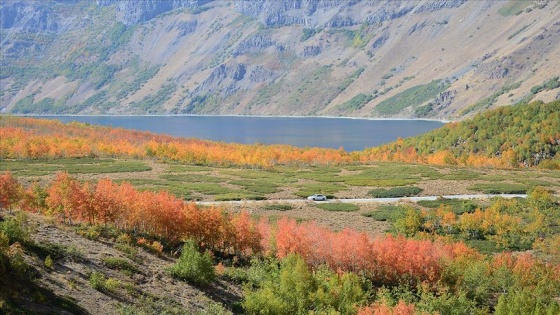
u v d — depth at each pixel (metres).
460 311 61.06
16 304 38.84
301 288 57.91
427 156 198.25
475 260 75.19
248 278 64.31
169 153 174.88
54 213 65.19
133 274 53.88
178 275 57.50
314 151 198.62
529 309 60.09
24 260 46.31
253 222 78.62
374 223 101.81
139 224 70.69
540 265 74.25
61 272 48.09
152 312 46.97
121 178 133.38
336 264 71.00
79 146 171.12
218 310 52.03
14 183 72.44
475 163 176.00
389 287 69.56
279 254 71.25
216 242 73.88
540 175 153.12
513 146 194.38
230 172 153.75
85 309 43.12
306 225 82.44
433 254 71.94
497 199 116.81
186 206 72.81
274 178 146.62
